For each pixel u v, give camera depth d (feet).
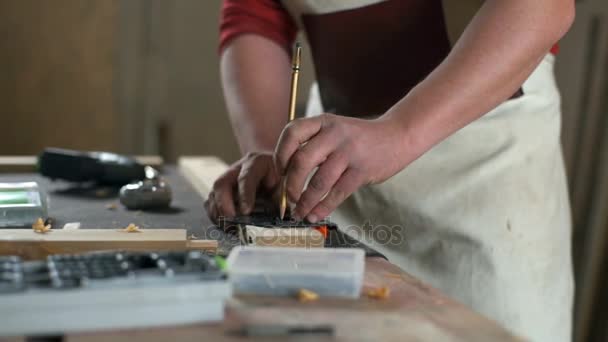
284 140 2.52
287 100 3.69
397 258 3.40
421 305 1.89
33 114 8.48
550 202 3.43
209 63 8.88
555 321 3.34
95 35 8.48
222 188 3.08
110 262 1.78
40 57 8.39
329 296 1.94
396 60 3.53
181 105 8.92
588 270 6.72
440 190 3.35
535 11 2.61
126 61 8.68
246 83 3.64
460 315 1.81
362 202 3.54
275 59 3.76
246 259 2.07
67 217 3.10
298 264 2.03
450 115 2.59
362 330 1.69
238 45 3.76
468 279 3.25
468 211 3.30
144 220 3.07
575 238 6.89
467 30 2.73
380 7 3.49
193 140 9.01
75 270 1.71
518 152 3.36
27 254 2.31
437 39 3.41
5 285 1.58
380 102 3.62
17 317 1.58
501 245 3.26
